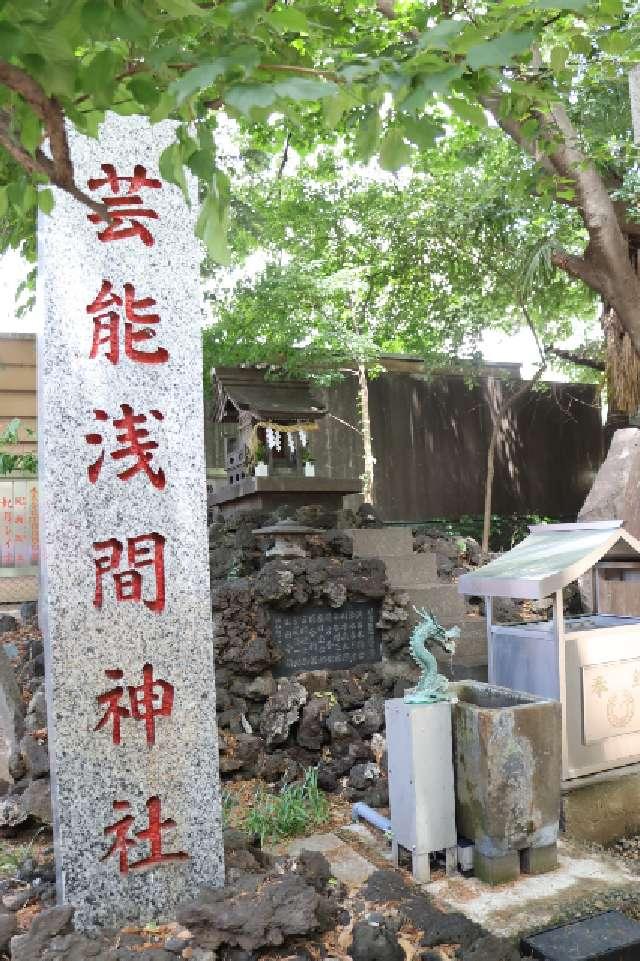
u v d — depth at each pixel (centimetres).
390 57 154
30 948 276
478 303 1026
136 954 270
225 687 530
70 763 312
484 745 346
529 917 317
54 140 146
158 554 337
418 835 350
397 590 637
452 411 1137
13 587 783
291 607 565
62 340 330
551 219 894
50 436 324
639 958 300
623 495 811
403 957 284
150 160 351
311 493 756
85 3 131
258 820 412
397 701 370
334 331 834
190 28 159
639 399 886
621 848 432
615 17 196
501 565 479
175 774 327
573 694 434
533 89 161
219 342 830
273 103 140
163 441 343
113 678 322
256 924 278
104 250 340
